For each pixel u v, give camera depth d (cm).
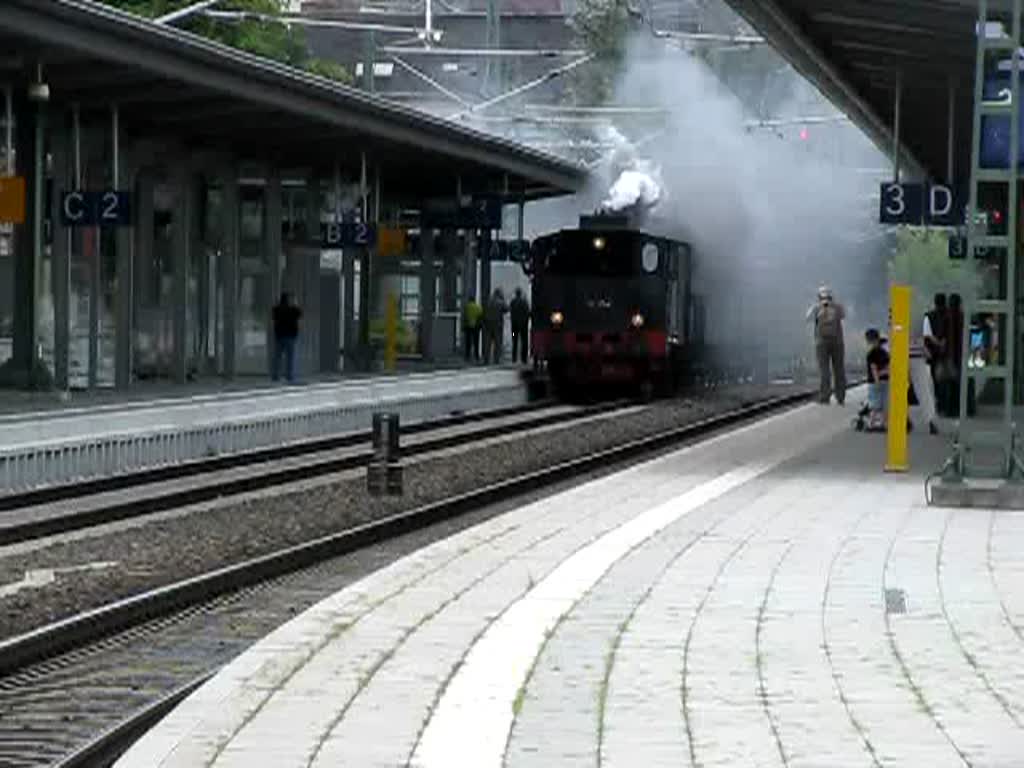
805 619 1770
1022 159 2908
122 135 5153
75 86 4544
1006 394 2911
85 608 2080
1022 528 2580
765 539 2448
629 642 1636
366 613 1812
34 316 4653
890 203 4619
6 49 4059
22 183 4262
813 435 4675
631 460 4259
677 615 1795
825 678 1467
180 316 5531
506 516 2770
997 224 4919
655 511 2820
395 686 1422
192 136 5488
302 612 1881
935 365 5019
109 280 5138
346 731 1252
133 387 5228
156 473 3616
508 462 4166
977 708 1348
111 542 2667
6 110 4528
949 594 1939
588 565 2184
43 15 3756
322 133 5584
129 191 4797
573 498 3053
